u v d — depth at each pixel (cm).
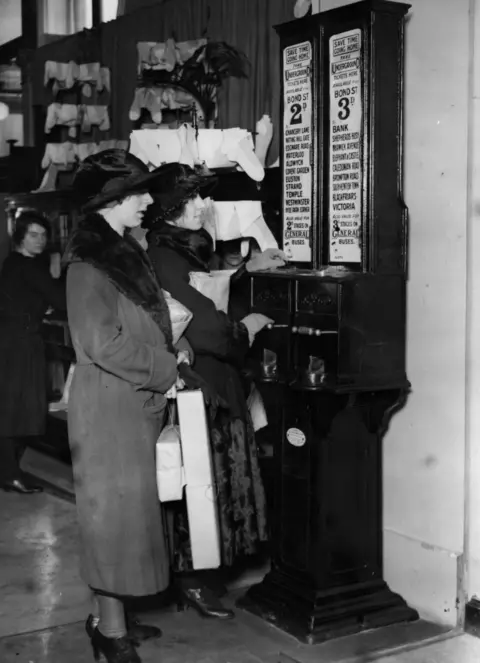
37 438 623
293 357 358
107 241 309
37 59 650
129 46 539
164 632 353
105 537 306
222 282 358
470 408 349
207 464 317
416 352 365
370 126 342
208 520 319
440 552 360
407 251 365
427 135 355
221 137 403
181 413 315
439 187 352
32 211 614
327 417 344
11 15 673
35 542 470
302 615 348
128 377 302
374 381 349
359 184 351
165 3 495
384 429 362
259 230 392
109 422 305
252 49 428
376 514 363
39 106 651
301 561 357
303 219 379
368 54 341
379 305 348
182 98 466
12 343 546
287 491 362
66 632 356
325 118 364
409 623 361
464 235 345
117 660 311
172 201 348
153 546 313
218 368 356
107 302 303
